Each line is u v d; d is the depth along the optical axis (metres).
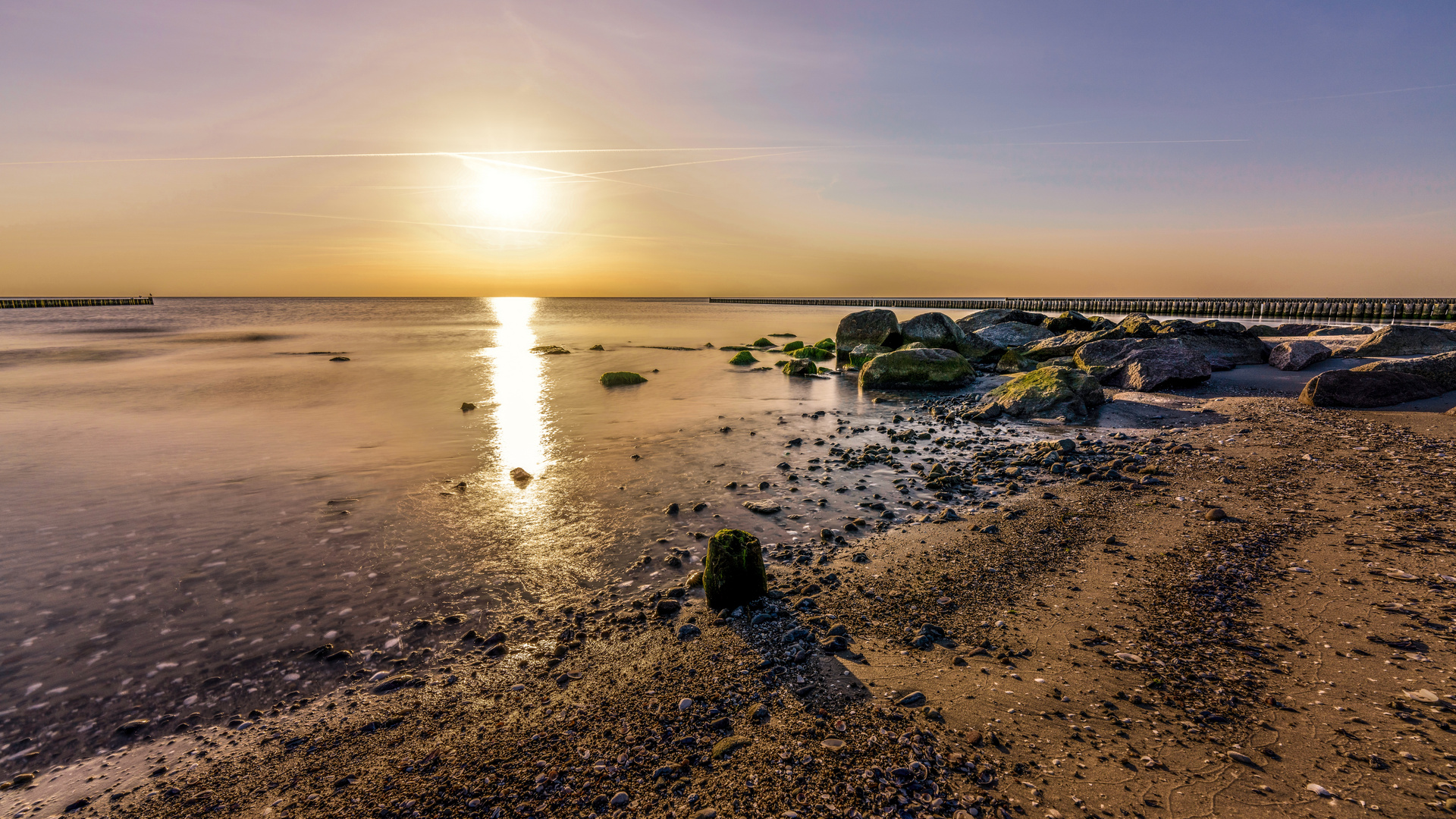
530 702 5.50
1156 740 4.43
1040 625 6.25
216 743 5.21
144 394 22.55
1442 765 3.91
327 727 5.33
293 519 10.05
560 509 10.53
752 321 81.62
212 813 4.43
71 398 21.69
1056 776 4.13
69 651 6.48
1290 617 5.95
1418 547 7.14
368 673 6.11
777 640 6.25
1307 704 4.67
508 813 4.20
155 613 7.21
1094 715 4.76
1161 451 12.49
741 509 10.45
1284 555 7.30
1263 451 11.84
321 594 7.66
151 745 5.23
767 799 4.10
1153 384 19.44
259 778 4.76
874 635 6.28
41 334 55.00
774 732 4.80
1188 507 9.31
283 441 15.30
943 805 3.94
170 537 9.35
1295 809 3.69
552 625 6.89
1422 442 11.46
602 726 5.08
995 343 31.69
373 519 10.07
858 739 4.63
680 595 7.43
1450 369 15.32
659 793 4.26
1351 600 6.12
